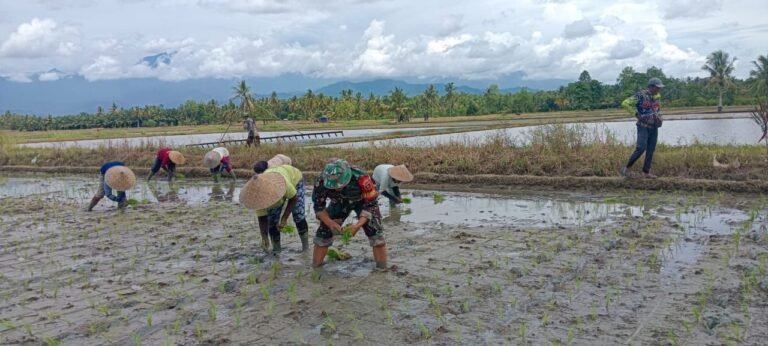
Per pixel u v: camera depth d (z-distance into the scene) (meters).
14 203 12.30
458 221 8.78
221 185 14.38
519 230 7.86
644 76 97.44
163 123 111.19
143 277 6.32
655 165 11.24
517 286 5.46
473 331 4.44
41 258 7.38
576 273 5.79
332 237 6.40
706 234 7.14
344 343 4.31
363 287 5.62
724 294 4.96
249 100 69.12
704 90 86.75
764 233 7.04
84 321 5.02
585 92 99.56
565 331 4.36
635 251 6.51
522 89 105.81
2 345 4.55
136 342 4.42
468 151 13.99
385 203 10.76
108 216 10.30
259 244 7.73
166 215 10.19
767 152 11.07
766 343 4.00
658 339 4.14
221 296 5.53
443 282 5.68
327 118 93.88
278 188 6.54
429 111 101.00
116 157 19.62
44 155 21.38
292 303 5.25
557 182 11.48
